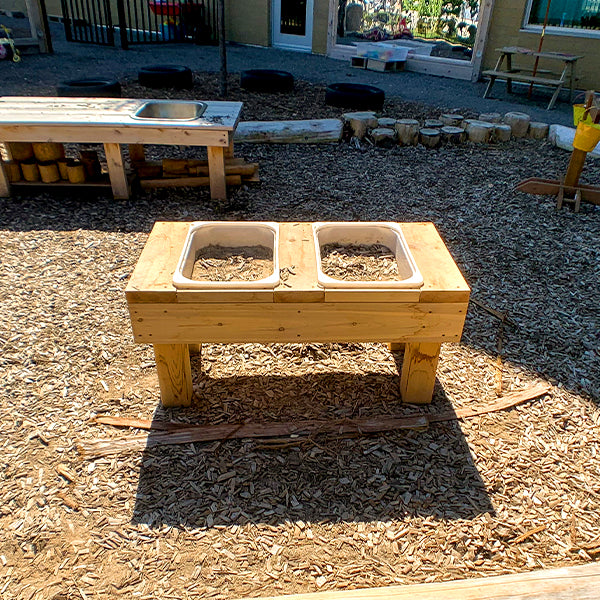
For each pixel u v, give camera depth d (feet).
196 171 17.47
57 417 8.54
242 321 7.74
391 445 8.17
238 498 7.31
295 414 8.69
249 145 21.83
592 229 15.42
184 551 6.64
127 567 6.45
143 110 17.22
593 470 7.86
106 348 10.12
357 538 6.82
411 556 6.63
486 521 7.08
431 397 8.93
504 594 5.48
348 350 10.19
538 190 17.61
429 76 35.12
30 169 16.30
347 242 9.54
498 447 8.20
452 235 14.93
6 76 30.04
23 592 6.17
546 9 29.60
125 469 7.69
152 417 8.59
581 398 9.20
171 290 7.44
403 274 8.48
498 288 12.42
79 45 41.73
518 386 9.42
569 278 12.93
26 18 54.54
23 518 6.99
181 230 9.12
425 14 35.14
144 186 17.12
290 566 6.49
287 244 8.70
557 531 6.98
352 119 22.31
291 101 27.53
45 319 10.85
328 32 39.27
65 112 16.56
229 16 44.16
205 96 27.58
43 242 13.87
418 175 19.26
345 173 19.30
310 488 7.48
